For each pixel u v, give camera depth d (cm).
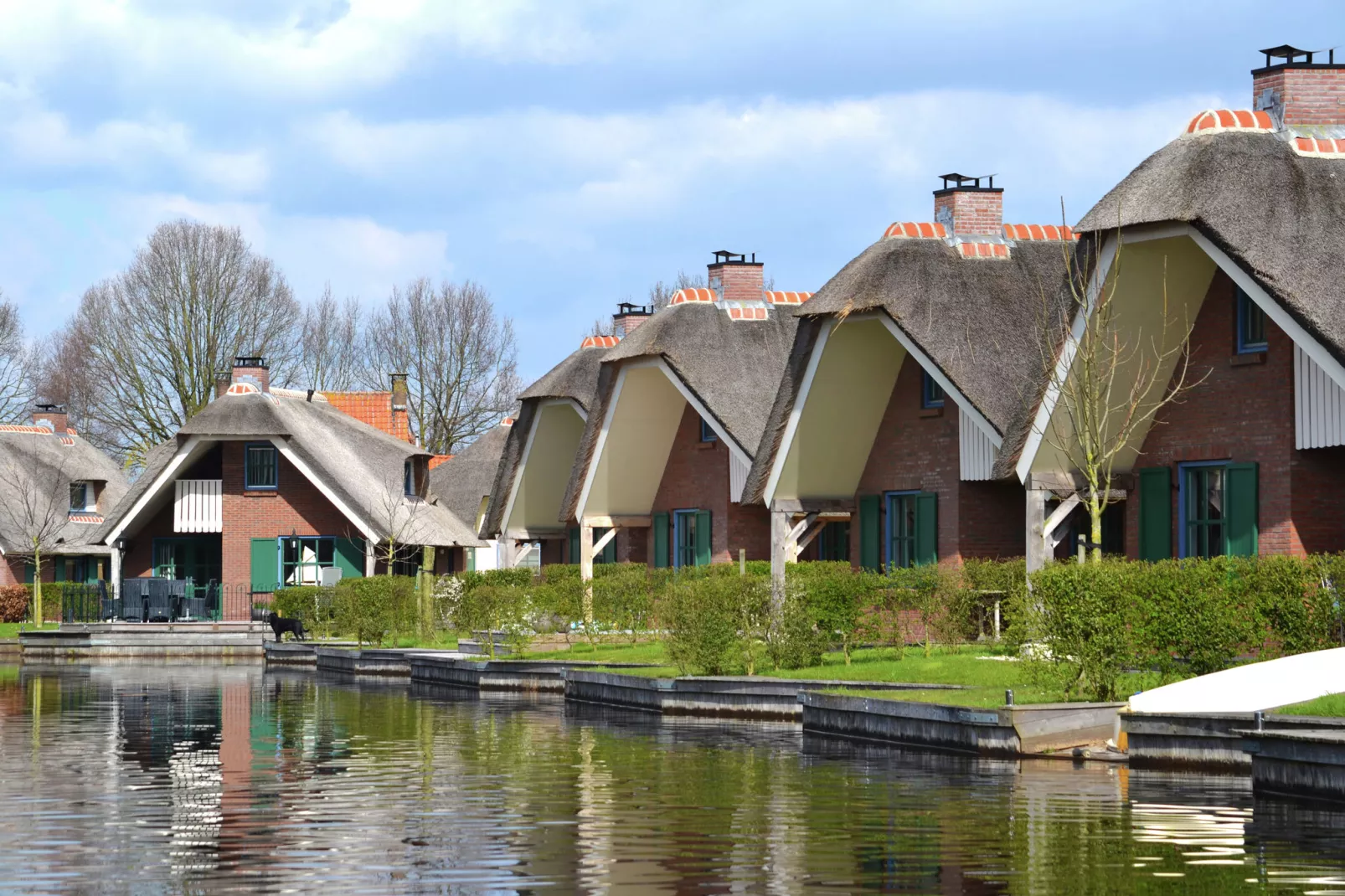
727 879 1220
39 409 7556
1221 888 1166
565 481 4894
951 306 3095
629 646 3522
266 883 1222
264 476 5809
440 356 8225
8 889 1202
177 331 7288
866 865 1261
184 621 5647
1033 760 1855
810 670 2552
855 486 3503
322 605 4688
